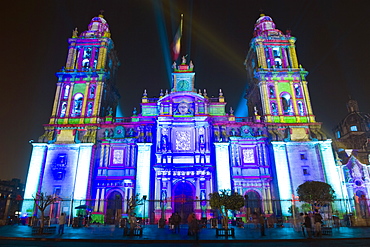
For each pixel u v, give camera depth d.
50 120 51.81
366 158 63.19
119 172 48.47
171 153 48.69
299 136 50.28
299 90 55.06
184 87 54.28
